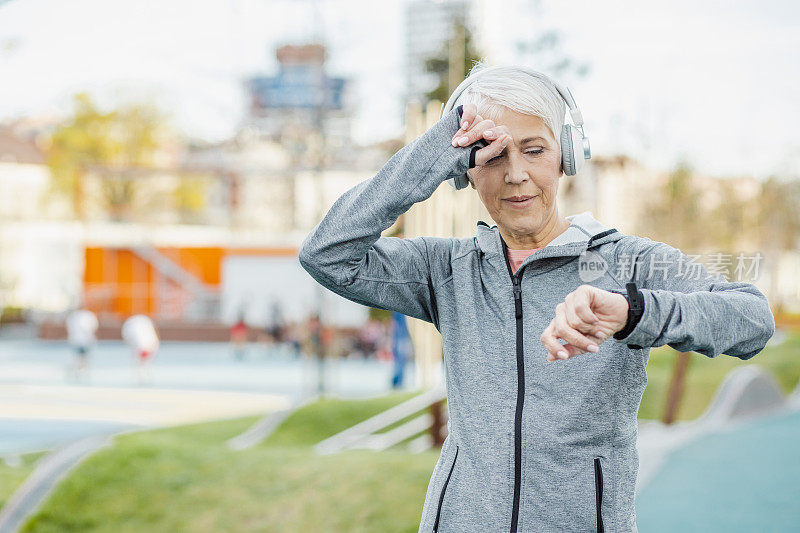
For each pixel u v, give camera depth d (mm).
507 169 1571
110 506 6270
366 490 6043
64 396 15336
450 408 1701
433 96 22203
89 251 32250
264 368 21750
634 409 1596
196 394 15711
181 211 34000
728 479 7590
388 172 1585
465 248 1729
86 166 30891
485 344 1643
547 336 1317
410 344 19594
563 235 1628
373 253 1722
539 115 1556
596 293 1311
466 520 1593
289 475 6488
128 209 33812
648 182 16125
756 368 14906
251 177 30578
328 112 14016
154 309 30953
